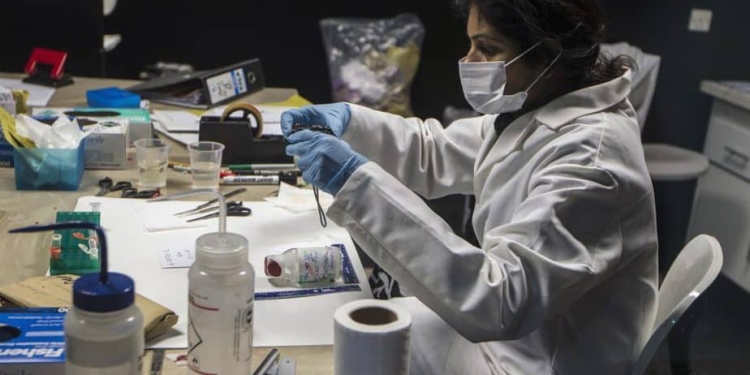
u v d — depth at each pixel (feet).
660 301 4.83
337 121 5.22
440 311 3.73
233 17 11.73
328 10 11.87
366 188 3.82
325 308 3.95
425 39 12.12
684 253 4.72
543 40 4.10
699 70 12.01
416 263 3.71
